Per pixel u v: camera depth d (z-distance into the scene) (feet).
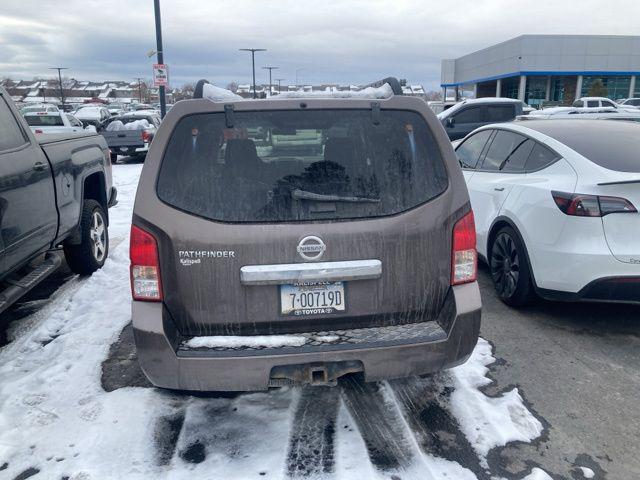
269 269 8.80
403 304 9.38
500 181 16.81
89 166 18.89
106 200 21.01
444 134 9.51
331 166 9.12
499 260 16.53
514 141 17.40
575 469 9.21
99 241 20.07
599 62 150.00
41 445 9.80
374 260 9.05
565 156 14.66
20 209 13.44
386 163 9.24
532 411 10.87
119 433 10.11
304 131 9.16
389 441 9.87
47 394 11.45
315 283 9.03
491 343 13.75
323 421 10.48
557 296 14.01
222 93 10.12
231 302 8.94
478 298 9.53
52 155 15.81
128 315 15.57
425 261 9.30
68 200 16.70
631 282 12.93
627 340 13.93
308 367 8.96
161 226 8.77
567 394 11.46
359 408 10.91
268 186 8.95
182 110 9.03
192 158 8.96
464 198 9.46
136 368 12.55
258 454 9.53
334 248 8.89
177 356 8.80
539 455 9.55
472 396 11.24
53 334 14.75
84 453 9.55
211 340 9.04
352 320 9.30
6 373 12.57
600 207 12.94
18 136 14.26
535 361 12.83
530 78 157.89
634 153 14.24
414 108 9.48
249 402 11.14
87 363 12.78
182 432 10.16
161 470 9.12
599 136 15.42
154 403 11.07
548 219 13.94
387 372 9.12
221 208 8.83
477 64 183.73
